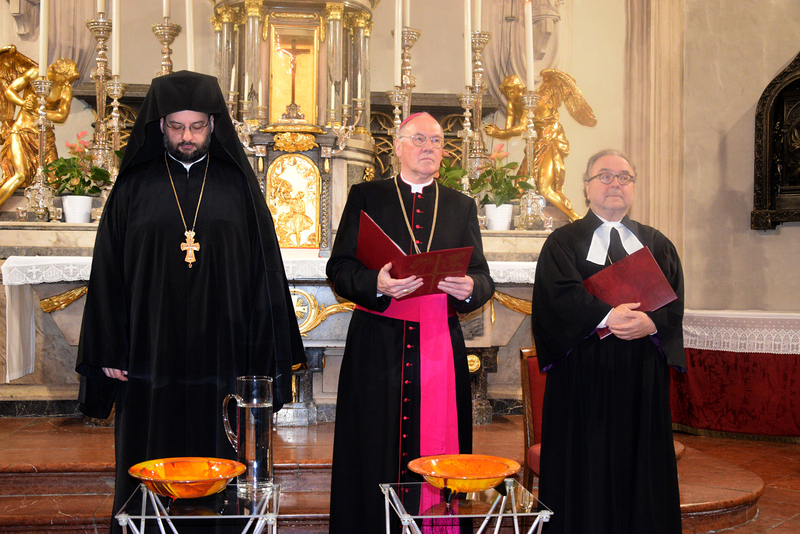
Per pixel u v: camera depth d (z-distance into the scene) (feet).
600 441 8.40
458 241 9.27
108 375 8.64
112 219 8.89
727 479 12.64
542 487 8.79
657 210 21.36
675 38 21.40
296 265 13.65
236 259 8.90
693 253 21.09
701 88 21.15
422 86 22.21
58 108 18.72
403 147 9.25
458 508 6.16
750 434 17.57
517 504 6.23
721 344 17.70
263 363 8.82
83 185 16.28
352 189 9.56
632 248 8.96
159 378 8.43
